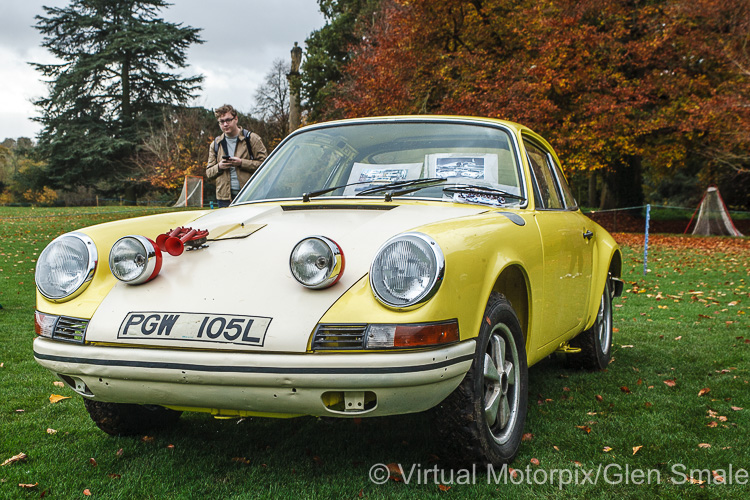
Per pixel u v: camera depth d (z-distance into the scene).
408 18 23.22
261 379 2.21
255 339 2.24
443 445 2.60
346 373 2.17
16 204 48.25
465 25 23.44
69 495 2.51
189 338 2.30
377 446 3.04
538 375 4.47
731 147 22.69
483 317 2.54
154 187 47.72
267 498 2.49
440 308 2.26
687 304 8.02
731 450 3.02
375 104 22.75
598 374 4.50
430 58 22.45
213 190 42.91
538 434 3.24
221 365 2.23
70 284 2.60
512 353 2.89
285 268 2.48
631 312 7.40
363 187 3.29
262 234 2.75
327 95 34.97
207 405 2.36
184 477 2.70
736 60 20.64
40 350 2.52
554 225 3.49
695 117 22.02
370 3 35.16
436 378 2.25
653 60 23.50
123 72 50.78
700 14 21.03
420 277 2.24
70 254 2.65
